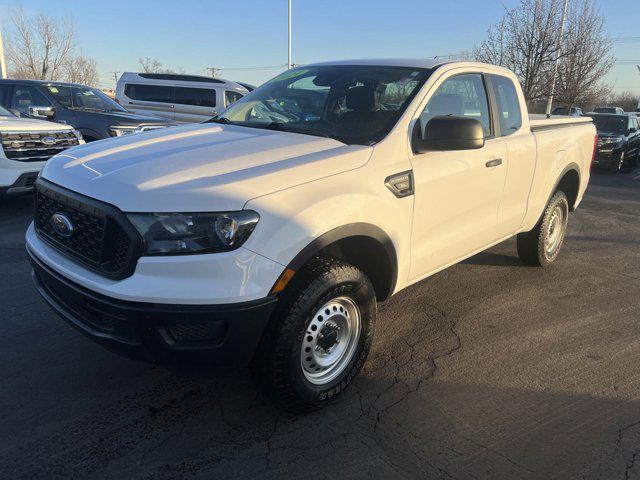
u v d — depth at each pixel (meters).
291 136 3.33
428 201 3.46
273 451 2.69
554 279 5.34
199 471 2.53
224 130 3.55
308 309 2.72
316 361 2.92
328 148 3.10
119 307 2.40
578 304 4.71
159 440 2.74
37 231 3.15
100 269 2.55
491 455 2.70
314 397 2.92
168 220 2.39
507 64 21.02
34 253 2.97
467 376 3.46
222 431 2.83
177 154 2.88
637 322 4.36
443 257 3.82
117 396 3.10
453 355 3.73
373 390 3.26
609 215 9.01
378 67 3.95
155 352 2.47
